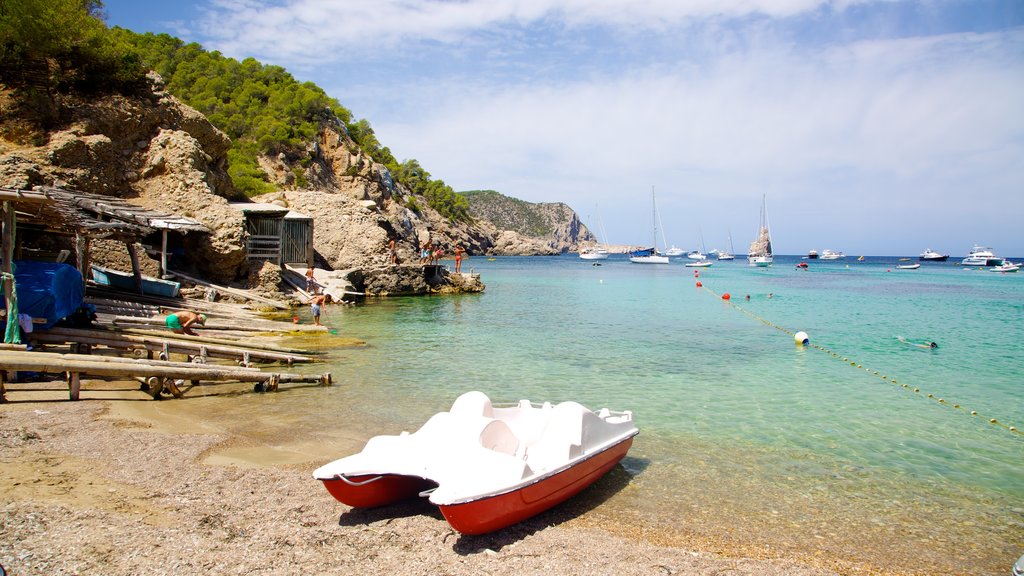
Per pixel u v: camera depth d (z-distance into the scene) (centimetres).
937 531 744
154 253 2759
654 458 991
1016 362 1997
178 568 561
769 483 891
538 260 15325
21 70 3020
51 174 2608
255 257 3262
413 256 5625
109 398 1192
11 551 564
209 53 9000
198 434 1011
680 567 620
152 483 775
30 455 839
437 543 647
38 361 1065
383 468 676
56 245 2291
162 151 3184
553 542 667
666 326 2797
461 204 17838
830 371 1806
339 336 2225
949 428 1225
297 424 1108
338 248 4400
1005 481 927
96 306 2012
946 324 3027
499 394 1421
